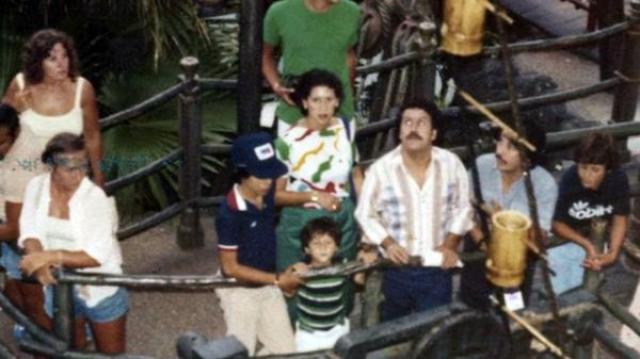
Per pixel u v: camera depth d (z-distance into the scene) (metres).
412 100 4.99
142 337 6.13
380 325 3.71
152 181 7.35
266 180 4.78
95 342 5.30
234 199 4.83
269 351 5.27
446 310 3.74
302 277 4.53
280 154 5.41
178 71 7.91
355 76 6.43
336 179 5.44
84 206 4.97
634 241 6.55
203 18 8.23
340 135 5.45
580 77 10.80
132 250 6.89
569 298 4.00
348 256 5.54
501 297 3.51
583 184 5.27
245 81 5.85
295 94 5.41
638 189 6.56
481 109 3.28
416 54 6.64
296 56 6.14
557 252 5.32
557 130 8.88
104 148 7.33
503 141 5.02
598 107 10.02
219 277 4.49
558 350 3.52
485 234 3.48
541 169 5.18
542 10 11.78
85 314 5.19
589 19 10.95
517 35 11.69
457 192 5.01
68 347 4.68
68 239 4.98
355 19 6.15
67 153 4.89
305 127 5.44
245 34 5.75
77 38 8.14
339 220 5.45
